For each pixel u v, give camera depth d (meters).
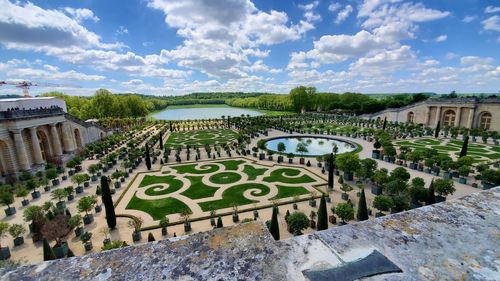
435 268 4.13
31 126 48.00
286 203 32.38
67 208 32.03
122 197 35.53
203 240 4.71
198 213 30.59
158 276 3.94
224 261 4.22
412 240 4.79
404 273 4.00
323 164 49.00
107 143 67.50
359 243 4.68
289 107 175.38
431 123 91.12
